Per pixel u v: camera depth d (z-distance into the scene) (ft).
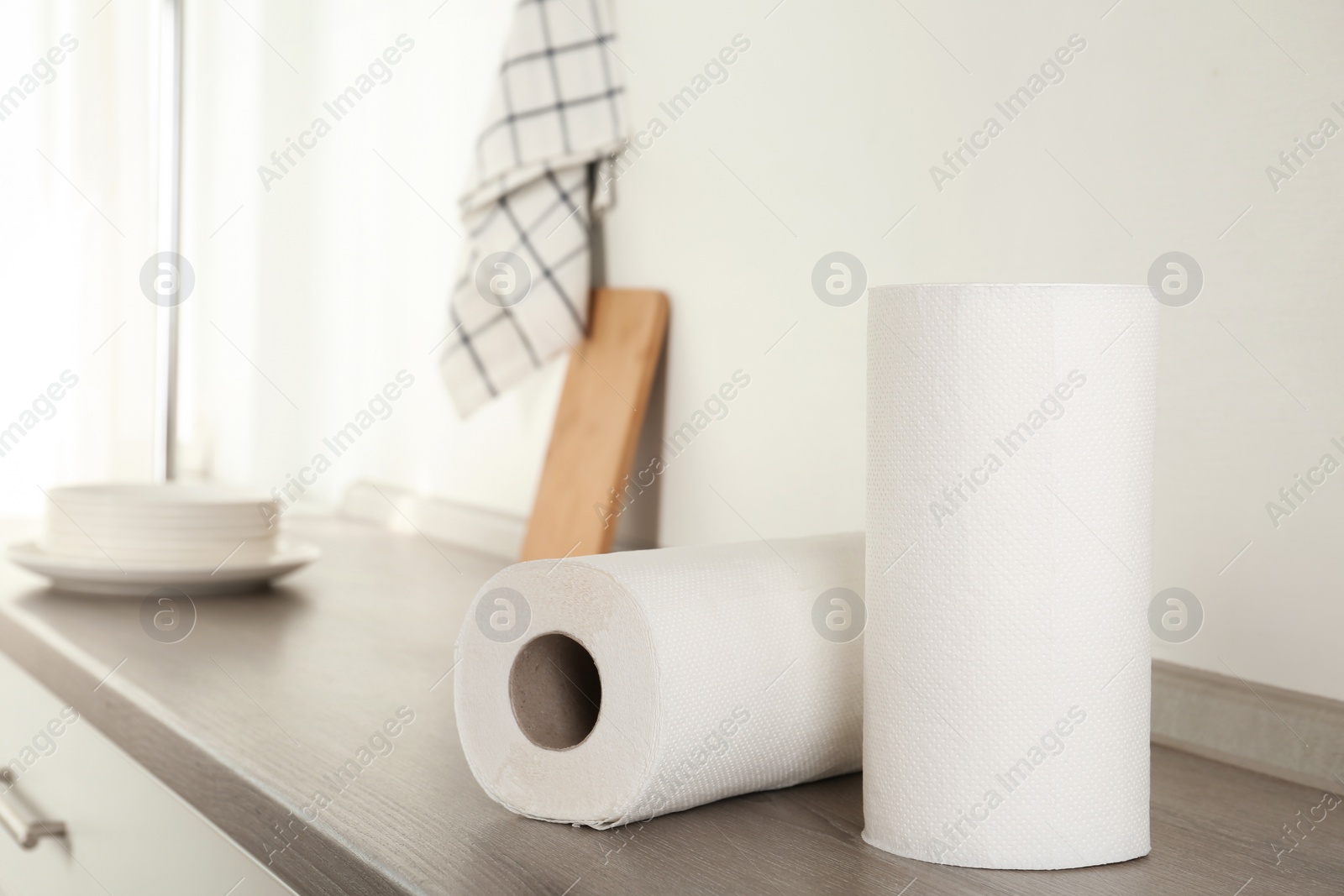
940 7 2.55
